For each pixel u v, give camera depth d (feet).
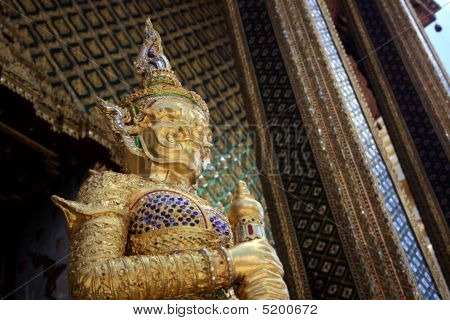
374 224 21.49
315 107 24.53
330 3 38.86
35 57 22.07
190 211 7.94
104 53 24.82
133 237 7.73
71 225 7.55
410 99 33.04
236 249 7.19
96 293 6.64
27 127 22.77
